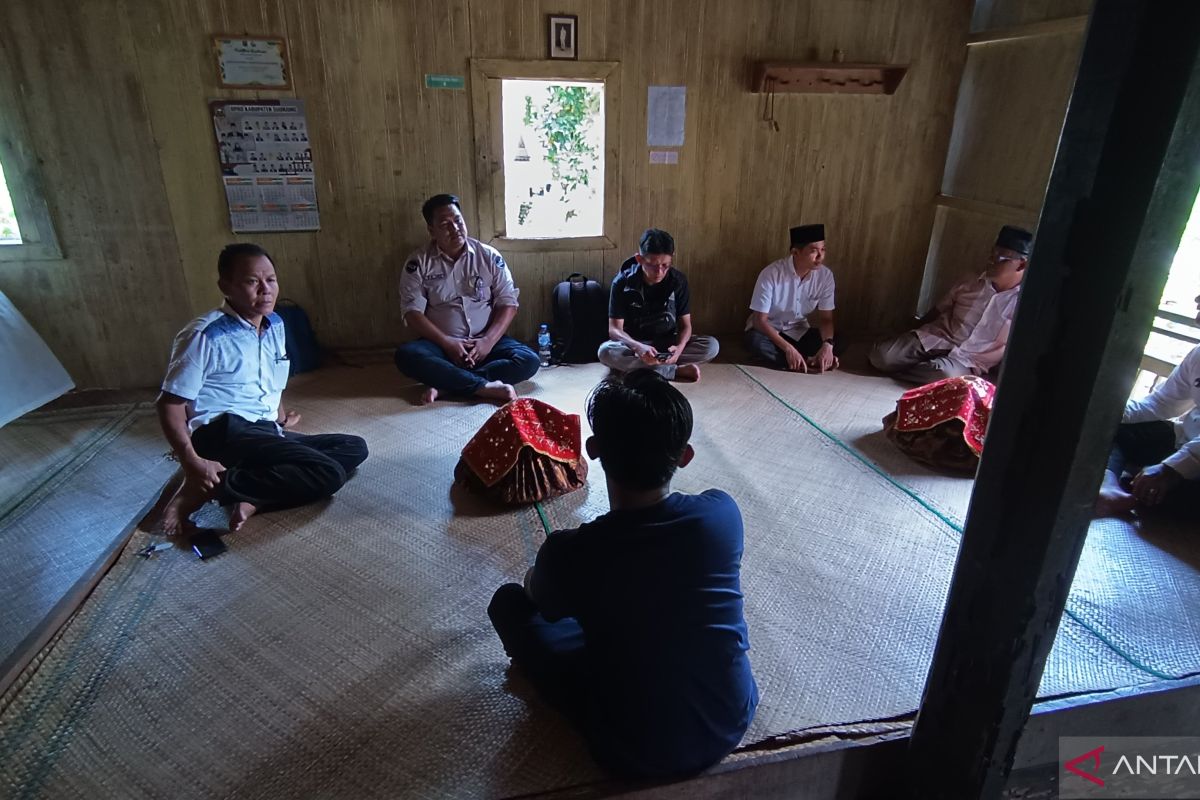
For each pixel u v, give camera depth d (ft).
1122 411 3.58
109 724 5.22
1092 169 3.29
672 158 12.68
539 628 5.31
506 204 12.57
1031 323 3.68
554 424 8.39
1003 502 4.05
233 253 7.55
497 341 11.59
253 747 5.04
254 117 10.89
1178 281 9.96
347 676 5.66
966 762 4.66
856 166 13.51
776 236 13.66
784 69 12.34
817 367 12.39
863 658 5.89
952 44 13.03
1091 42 3.22
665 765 4.66
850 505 8.15
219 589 6.66
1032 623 4.12
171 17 10.14
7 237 10.46
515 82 11.94
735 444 9.61
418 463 9.01
